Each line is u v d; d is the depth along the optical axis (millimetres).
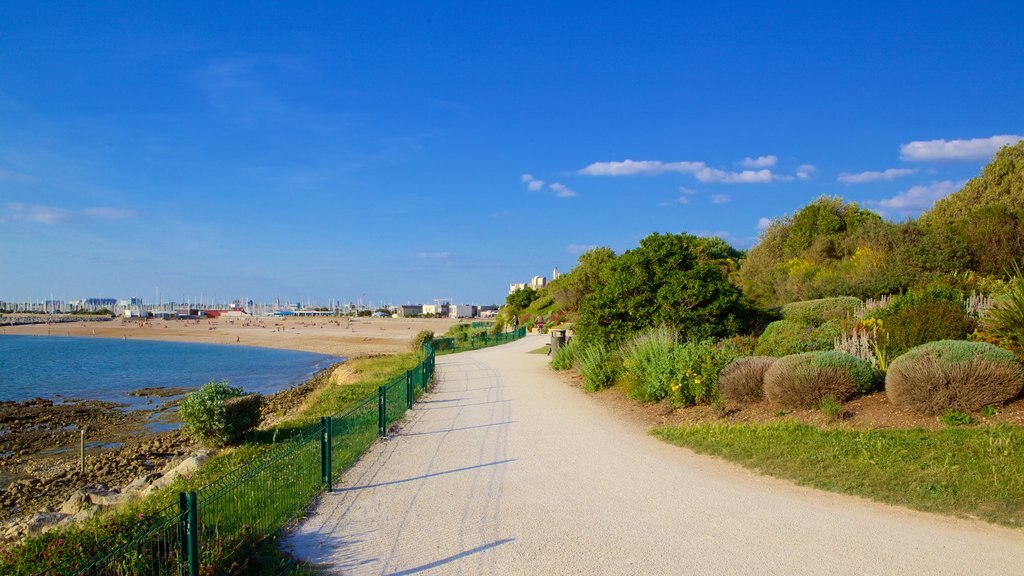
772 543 6391
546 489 8438
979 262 24125
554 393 17375
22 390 34750
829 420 10516
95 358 57594
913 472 8070
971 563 5832
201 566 5406
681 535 6668
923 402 9938
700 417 12219
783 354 14406
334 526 7133
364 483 8914
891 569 5750
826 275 25328
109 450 19469
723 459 9695
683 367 13414
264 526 6684
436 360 30328
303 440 8078
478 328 61250
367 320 167000
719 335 17797
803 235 38500
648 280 19078
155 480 12133
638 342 16734
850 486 7961
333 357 58562
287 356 59844
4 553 6016
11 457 18703
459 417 14156
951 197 36531
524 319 61625
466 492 8375
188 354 62562
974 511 6984
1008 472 7664
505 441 11492
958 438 8875
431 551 6359
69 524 8117
